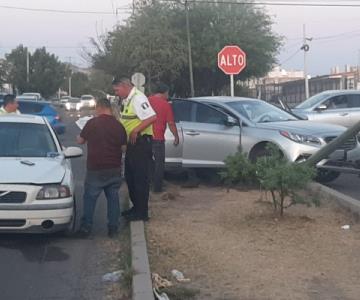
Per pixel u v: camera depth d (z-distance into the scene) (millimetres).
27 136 10742
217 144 14070
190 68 43969
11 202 9164
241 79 50188
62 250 9227
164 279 7484
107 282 7770
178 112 14695
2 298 7242
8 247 9375
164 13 47188
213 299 6828
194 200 12250
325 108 21641
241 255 8445
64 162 10242
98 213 11797
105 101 9938
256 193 12695
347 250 8617
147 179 10359
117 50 47312
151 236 9469
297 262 8125
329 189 12250
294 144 13414
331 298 6855
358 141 13961
